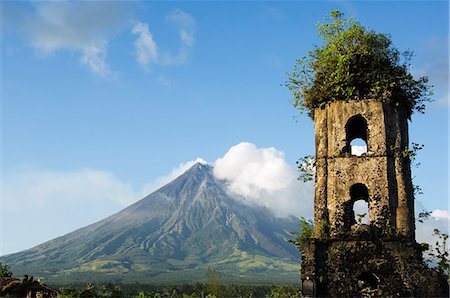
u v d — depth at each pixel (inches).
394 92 1130.7
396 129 1123.9
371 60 1134.4
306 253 1051.3
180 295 4256.9
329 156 1134.4
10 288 1840.6
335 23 1168.2
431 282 1011.3
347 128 1139.9
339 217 1093.1
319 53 1176.2
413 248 1039.0
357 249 1045.2
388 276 1026.1
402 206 1079.6
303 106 1186.6
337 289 1030.4
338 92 1143.6
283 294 2497.5
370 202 1087.0
